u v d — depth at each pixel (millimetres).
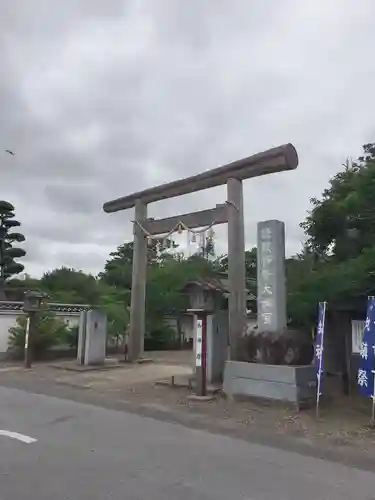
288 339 10648
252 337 11242
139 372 15695
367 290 10578
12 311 20219
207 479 5414
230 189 13773
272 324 11078
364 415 9266
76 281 30750
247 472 5742
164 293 27719
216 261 33969
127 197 18234
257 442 7285
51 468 5609
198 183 15133
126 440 7094
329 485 5387
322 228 13094
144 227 17250
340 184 13336
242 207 13727
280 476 5641
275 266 11188
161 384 12789
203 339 11234
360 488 5320
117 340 23016
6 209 28703
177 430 7930
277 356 10578
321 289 11562
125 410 9617
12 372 15727
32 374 15234
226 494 4953
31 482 5098
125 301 26375
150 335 27438
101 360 17453
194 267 30469
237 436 7645
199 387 11086
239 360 11547
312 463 6246
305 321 12414
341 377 11641
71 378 14352
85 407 9844
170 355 23469
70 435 7301
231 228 13492
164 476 5461
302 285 12312
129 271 34875
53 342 19641
